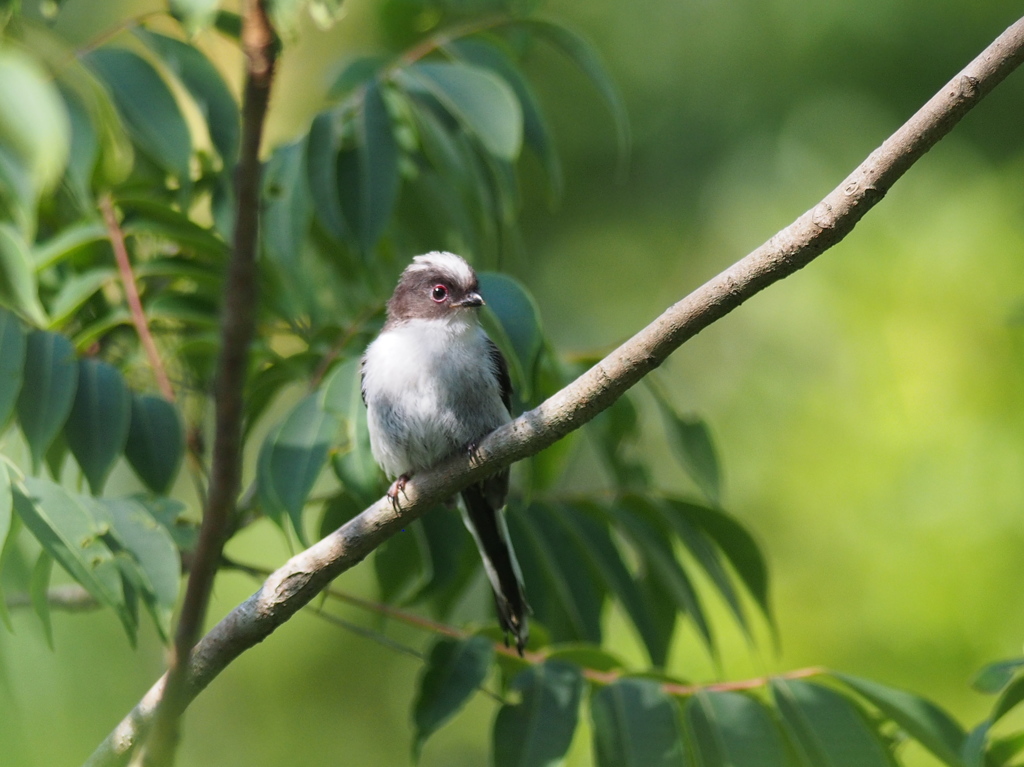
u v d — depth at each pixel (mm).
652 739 7531
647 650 9070
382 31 11719
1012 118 16594
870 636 13711
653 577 9867
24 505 6531
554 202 9578
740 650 13828
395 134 9070
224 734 15148
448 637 8195
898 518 14086
